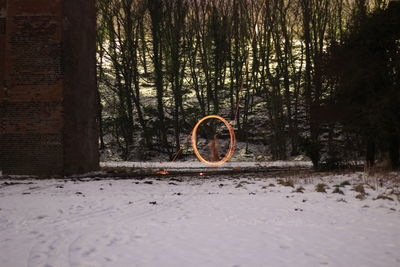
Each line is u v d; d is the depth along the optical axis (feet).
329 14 131.95
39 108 61.46
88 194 38.63
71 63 65.46
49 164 61.21
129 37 137.80
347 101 59.41
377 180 44.01
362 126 58.34
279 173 63.26
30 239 20.20
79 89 69.51
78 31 69.51
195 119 140.56
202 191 41.11
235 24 141.28
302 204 31.17
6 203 32.14
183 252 17.43
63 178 58.39
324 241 19.22
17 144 61.52
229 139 137.69
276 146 123.54
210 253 17.24
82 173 69.56
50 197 36.14
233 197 35.88
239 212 27.71
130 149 133.18
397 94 52.65
